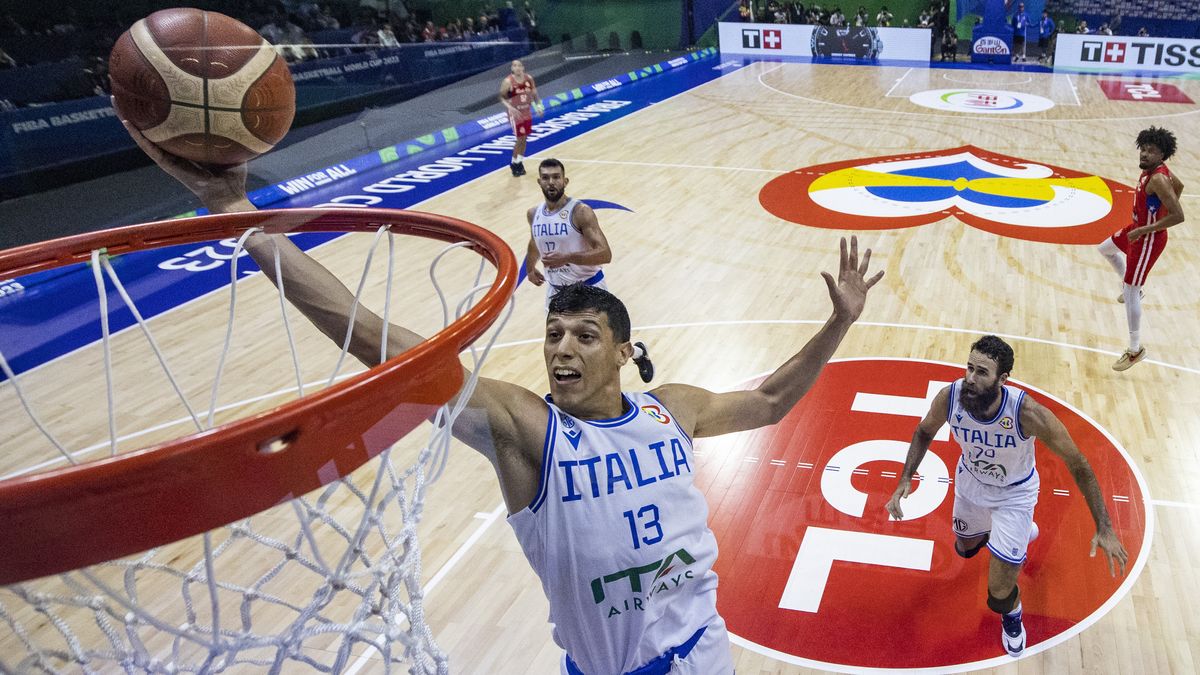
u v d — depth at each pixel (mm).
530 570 4262
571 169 11992
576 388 1911
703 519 2000
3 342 6922
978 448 3695
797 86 18172
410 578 1888
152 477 1041
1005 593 3627
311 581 3736
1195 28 18891
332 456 1234
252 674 3195
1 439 5371
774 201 10297
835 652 3775
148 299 7758
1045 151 12406
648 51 23125
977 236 9000
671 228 9422
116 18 12734
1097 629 3848
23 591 1605
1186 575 4148
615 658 1990
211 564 1418
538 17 20484
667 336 6867
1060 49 19906
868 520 4609
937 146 12789
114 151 11750
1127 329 6840
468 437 1810
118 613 1719
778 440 5352
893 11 21969
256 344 6734
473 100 16672
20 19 11820
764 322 7066
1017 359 6332
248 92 1985
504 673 3650
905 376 6070
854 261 2334
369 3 16734
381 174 12234
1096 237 8914
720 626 2094
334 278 1985
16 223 10117
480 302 1574
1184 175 10977
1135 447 5191
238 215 2035
